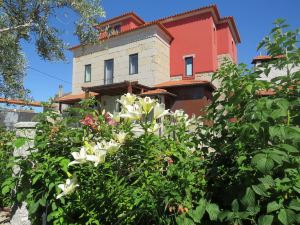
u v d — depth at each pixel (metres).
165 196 1.72
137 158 2.00
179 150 2.11
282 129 1.44
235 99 2.02
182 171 1.83
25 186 2.81
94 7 10.17
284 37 2.07
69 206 2.28
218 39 20.73
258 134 1.62
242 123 1.92
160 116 1.97
